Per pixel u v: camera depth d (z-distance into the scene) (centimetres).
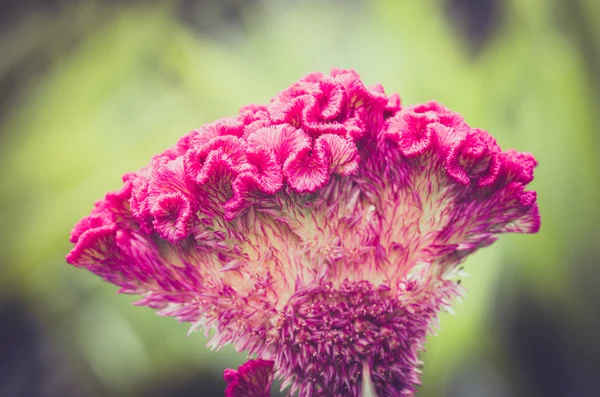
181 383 92
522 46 101
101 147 99
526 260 93
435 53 100
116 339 93
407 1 103
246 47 112
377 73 103
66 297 96
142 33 104
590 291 94
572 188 95
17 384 96
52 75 104
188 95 104
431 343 85
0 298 96
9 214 96
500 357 91
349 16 110
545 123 98
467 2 102
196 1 112
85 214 97
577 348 94
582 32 99
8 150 99
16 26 105
